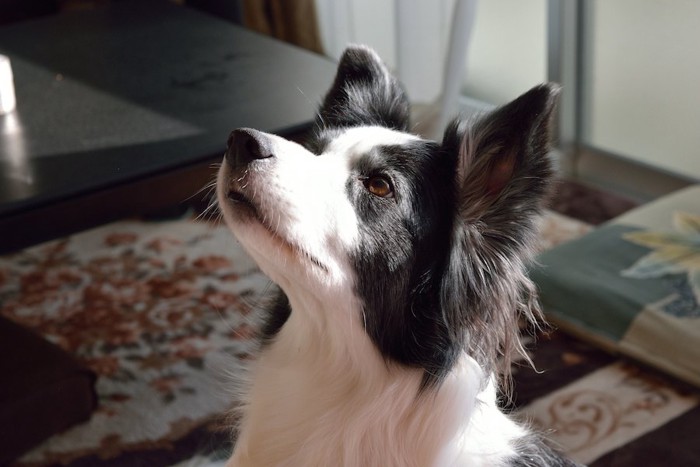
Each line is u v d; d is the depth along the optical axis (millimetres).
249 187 1499
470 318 1624
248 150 1513
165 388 2678
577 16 3703
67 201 2035
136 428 2520
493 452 1661
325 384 1683
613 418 2521
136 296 3113
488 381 1685
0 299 3090
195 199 2279
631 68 3678
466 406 1643
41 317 2998
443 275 1606
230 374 1987
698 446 2412
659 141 3699
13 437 2342
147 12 3211
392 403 1650
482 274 1600
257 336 1832
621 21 3641
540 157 1511
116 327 2953
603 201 3697
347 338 1628
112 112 2424
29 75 2678
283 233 1507
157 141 2246
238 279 3203
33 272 3246
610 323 2754
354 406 1670
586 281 2852
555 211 3609
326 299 1582
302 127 2336
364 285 1588
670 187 3705
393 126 1805
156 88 2574
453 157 1612
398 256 1588
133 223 3559
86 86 2600
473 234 1596
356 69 1833
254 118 2363
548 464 1710
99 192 2070
